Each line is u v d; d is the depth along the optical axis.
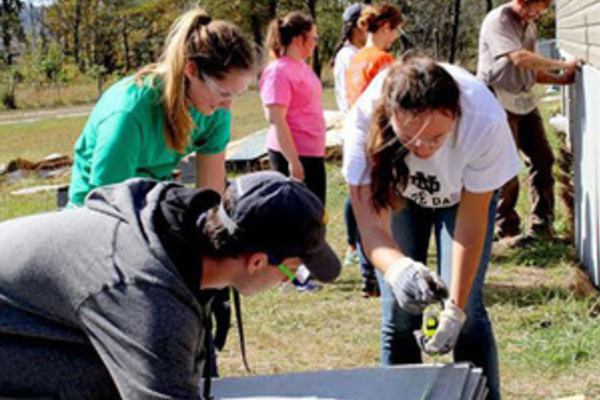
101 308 1.84
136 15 54.69
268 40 5.52
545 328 4.61
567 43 7.24
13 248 1.97
